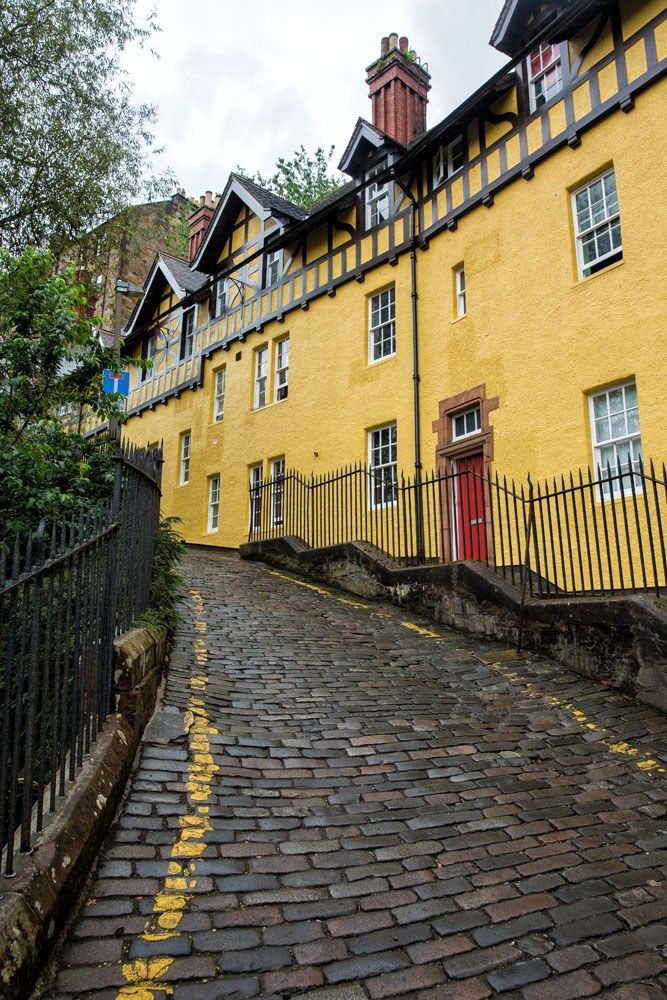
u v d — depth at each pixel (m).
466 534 11.83
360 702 5.80
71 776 3.37
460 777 4.55
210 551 16.30
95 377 7.64
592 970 2.73
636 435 9.27
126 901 2.96
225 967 2.64
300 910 3.03
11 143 11.91
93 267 13.85
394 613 9.48
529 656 7.35
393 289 14.40
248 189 18.67
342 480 14.30
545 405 10.56
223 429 19.23
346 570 11.14
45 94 12.32
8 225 12.25
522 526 10.65
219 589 10.11
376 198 14.96
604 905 3.16
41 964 2.45
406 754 4.85
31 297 7.13
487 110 12.23
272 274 18.25
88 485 6.62
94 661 3.89
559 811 4.12
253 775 4.28
